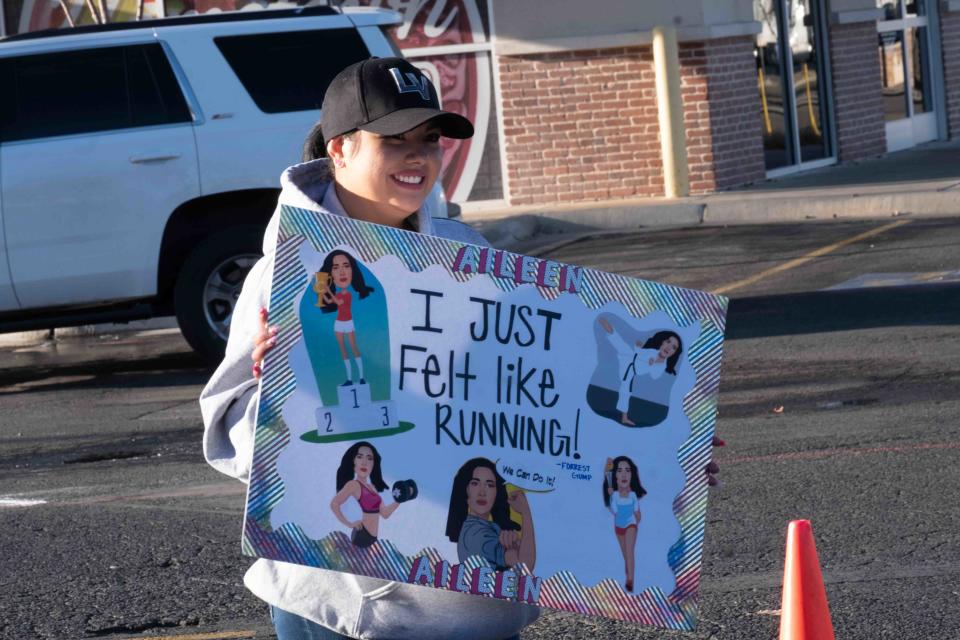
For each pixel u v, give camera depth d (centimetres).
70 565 736
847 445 886
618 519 330
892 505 759
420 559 319
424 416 322
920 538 704
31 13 2080
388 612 328
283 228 317
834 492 789
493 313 327
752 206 1920
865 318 1284
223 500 854
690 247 1747
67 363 1422
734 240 1770
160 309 1288
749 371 1128
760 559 689
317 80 1251
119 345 1512
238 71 1240
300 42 1255
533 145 2080
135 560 740
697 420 335
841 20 2356
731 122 2075
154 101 1230
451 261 325
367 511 316
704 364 335
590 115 2064
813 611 413
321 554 314
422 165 336
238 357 325
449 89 2088
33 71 1224
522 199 2095
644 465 332
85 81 1228
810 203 1903
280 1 2073
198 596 680
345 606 329
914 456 849
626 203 2009
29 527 815
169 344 1494
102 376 1331
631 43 2020
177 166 1217
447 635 331
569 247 1825
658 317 334
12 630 642
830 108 2370
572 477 329
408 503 319
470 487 323
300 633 335
